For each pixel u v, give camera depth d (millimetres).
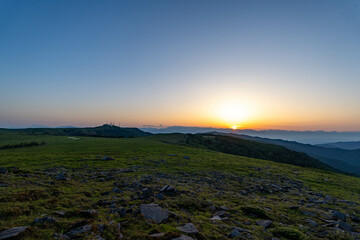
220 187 25609
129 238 9086
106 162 43156
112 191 18891
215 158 58719
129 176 28312
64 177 24094
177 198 17016
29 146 78438
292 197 23141
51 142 93062
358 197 26516
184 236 9219
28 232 8570
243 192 23609
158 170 35812
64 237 8531
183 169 38375
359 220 15938
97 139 117125
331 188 31906
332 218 15789
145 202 15102
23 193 14828
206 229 11070
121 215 12234
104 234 9133
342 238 11867
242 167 45875
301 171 48250
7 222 9977
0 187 17391
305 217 15828
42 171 30359
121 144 88000
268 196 22906
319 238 11570
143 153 61156
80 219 10805
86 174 29031
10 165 36719
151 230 9992
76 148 71812
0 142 87312
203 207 15812
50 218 10359
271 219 14477
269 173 40562
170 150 71125
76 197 15672
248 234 11070
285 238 11180
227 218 13633
